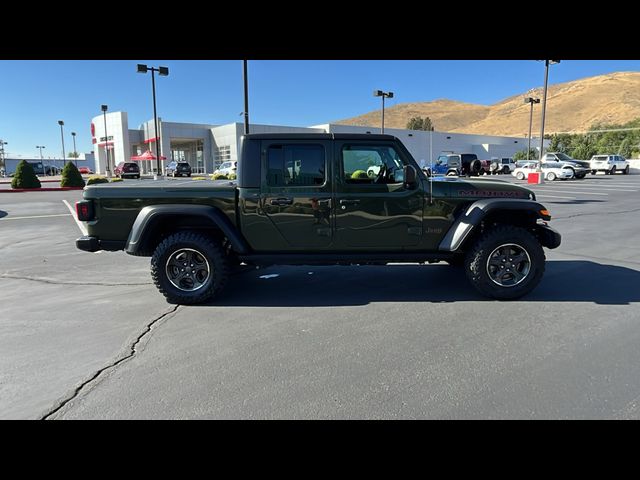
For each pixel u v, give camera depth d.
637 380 3.06
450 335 3.93
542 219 4.92
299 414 2.73
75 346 3.80
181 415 2.73
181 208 4.78
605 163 37.81
